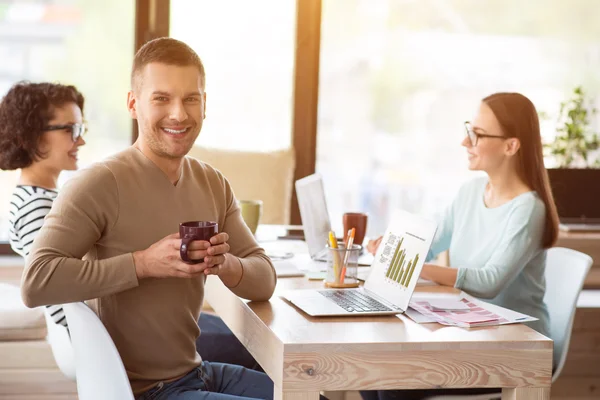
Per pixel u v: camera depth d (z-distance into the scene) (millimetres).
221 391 1872
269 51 3910
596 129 4078
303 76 3902
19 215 1993
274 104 3949
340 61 3986
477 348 1556
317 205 2471
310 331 1579
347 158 4059
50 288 1586
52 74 3668
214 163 3363
